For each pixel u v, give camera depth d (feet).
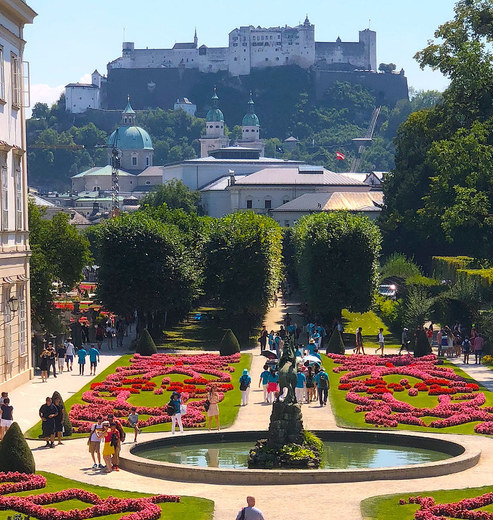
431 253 650.84
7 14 287.89
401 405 248.73
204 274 437.17
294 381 193.47
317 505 154.30
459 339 356.38
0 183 277.03
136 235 413.80
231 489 167.02
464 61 458.50
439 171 468.34
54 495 156.15
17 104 301.84
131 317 471.62
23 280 292.20
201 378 301.43
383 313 490.49
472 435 215.10
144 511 147.74
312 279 435.53
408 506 153.07
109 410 243.19
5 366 275.39
